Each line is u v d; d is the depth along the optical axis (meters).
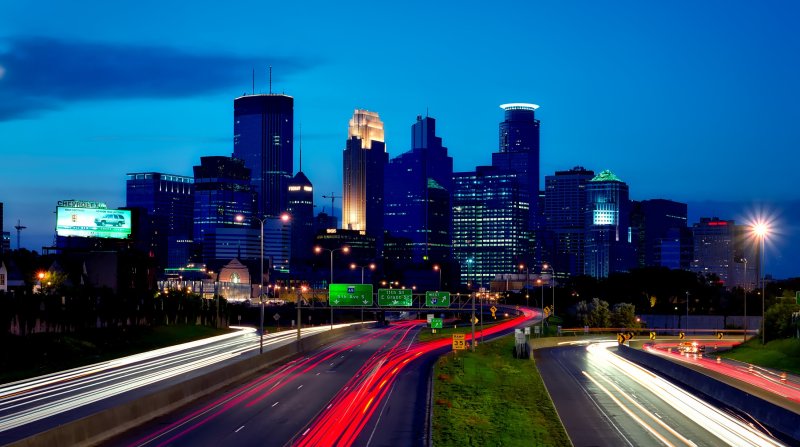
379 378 91.88
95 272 191.38
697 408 78.31
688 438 62.75
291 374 95.31
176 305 177.75
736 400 78.50
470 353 124.81
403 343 149.00
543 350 153.25
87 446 52.78
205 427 60.16
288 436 57.09
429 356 120.75
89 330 135.25
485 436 61.72
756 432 65.19
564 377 106.00
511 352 137.25
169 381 86.25
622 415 74.06
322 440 56.03
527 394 87.31
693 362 128.00
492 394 84.75
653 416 73.38
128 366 105.50
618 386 96.12
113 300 148.62
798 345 126.31
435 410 70.44
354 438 57.12
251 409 68.69
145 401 63.25
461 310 145.12
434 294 144.62
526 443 60.81
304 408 69.44
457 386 87.62
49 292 144.38
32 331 118.69
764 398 78.69
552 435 64.31
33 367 102.06
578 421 71.00
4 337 110.50
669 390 92.38
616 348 160.12
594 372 112.50
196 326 179.62
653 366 118.75
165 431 58.50
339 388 82.75
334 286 144.50
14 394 77.25
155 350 133.62
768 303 177.62
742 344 155.12
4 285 161.88
